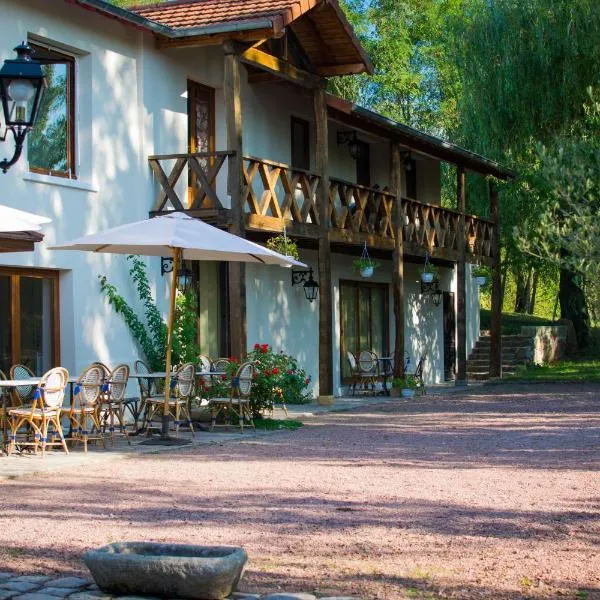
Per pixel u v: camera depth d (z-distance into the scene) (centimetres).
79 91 1377
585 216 2014
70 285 1328
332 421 1440
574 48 2281
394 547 615
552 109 2358
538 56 2333
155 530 669
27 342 1280
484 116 2442
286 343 1850
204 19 1467
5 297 1244
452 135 2750
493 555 592
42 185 1282
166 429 1155
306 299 1930
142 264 1457
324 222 1644
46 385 1024
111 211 1405
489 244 2373
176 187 1548
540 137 2433
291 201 1555
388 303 2262
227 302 1727
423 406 1700
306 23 1605
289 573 554
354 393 1988
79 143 1374
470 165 2230
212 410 1301
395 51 3847
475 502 769
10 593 515
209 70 1644
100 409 1121
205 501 779
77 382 1069
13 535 655
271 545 623
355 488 839
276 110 1842
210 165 1429
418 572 554
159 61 1509
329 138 2033
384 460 1016
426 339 2423
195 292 1648
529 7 2370
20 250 959
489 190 2528
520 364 2586
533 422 1395
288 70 1563
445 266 2516
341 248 1981
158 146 1504
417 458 1030
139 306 1455
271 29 1380
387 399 1859
